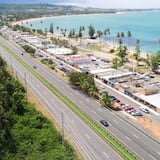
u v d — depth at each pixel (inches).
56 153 3238.2
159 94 5423.2
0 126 3528.5
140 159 3289.9
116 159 3282.5
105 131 3954.2
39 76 6752.0
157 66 7583.7
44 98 5280.5
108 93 5364.2
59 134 3725.4
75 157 3282.5
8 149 3302.2
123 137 3828.7
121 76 6589.6
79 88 5885.8
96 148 3521.2
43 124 3929.6
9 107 4220.0
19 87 5211.6
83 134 3878.0
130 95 5541.3
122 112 4717.0
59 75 6929.1
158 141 3708.2
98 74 6825.8
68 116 4473.4
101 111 4719.5
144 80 6358.3
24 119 3944.4
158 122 4352.9
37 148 3334.2
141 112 4744.1
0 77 5044.3
